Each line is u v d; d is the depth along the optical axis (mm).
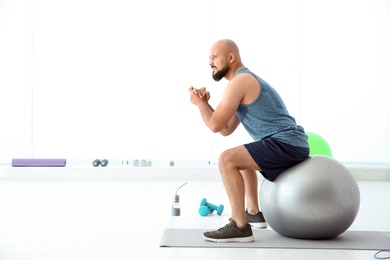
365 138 7703
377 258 3217
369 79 7668
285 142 3570
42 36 7520
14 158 7426
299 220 3523
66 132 7551
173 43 7598
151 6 7582
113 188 6430
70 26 7535
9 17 7480
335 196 3484
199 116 7621
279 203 3578
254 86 3619
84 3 7543
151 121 7605
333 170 3543
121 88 7578
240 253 3320
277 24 7621
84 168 7254
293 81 7648
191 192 6188
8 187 6434
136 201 5445
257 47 7609
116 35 7570
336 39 7648
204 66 7605
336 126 7684
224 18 7605
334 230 3574
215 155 7652
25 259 3195
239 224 3598
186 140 7629
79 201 5395
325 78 7668
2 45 7473
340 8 7652
